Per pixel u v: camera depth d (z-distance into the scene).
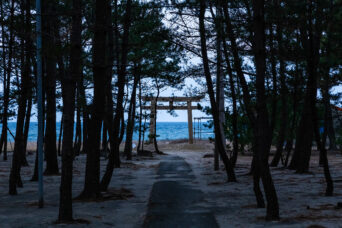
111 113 18.14
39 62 10.48
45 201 11.65
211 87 16.62
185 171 22.53
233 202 11.52
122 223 8.67
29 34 12.41
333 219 8.38
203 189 14.63
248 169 23.48
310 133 19.50
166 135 147.38
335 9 11.80
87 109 18.95
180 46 14.58
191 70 16.52
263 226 7.96
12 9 12.93
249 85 17.36
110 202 11.57
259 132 8.91
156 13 14.77
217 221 8.73
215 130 17.06
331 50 13.96
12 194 12.98
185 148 55.84
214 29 14.96
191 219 9.05
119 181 17.39
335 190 13.32
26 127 23.97
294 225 7.89
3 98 14.40
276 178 17.64
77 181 17.16
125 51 15.08
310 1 11.58
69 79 8.66
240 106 20.72
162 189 14.62
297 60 15.85
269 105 28.61
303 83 19.70
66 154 8.55
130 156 33.69
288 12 12.08
